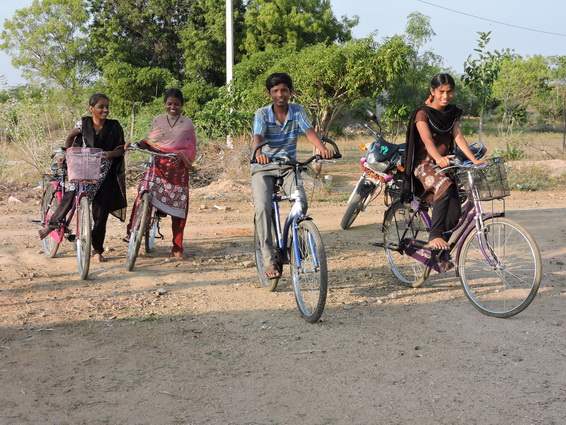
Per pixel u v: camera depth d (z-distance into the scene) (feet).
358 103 83.35
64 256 25.62
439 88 19.07
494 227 18.65
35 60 159.84
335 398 13.44
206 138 56.34
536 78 89.66
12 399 13.33
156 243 27.94
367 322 18.07
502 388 13.89
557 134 97.19
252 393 13.67
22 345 16.22
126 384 14.07
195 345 16.34
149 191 23.49
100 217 24.03
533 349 16.07
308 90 61.62
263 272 21.29
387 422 12.45
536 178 49.65
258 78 68.13
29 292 20.68
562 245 27.61
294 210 18.45
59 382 14.15
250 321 18.12
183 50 126.62
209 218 34.53
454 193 18.99
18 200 39.93
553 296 20.44
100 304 19.49
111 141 23.86
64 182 23.82
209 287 21.43
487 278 21.99
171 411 12.88
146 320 18.15
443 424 12.37
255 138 19.07
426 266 20.74
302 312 18.25
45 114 51.60
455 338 16.81
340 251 26.71
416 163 19.84
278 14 108.88
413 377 14.46
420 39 93.61
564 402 13.25
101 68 132.87
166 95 23.98
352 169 69.10
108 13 126.93
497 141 81.46
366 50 60.29
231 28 74.23
